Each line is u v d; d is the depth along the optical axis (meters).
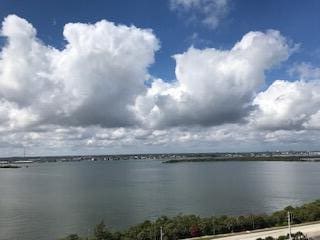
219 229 107.69
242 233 105.31
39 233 137.88
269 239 94.88
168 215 165.38
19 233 138.38
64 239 102.62
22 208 195.62
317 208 127.12
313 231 105.50
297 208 129.12
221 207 184.62
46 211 184.88
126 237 101.19
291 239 94.88
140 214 170.00
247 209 178.12
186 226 105.88
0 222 158.12
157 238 101.19
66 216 170.00
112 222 153.50
